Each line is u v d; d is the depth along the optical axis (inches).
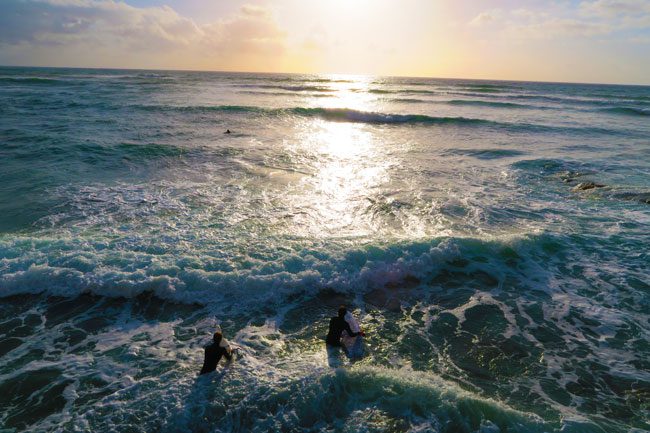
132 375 218.2
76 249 336.5
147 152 697.0
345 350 244.2
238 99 1588.3
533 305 299.7
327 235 396.5
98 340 249.3
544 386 218.5
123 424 184.9
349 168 655.8
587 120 1282.0
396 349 248.1
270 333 259.6
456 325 275.1
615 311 291.7
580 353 247.4
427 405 193.5
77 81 2356.1
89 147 698.8
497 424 183.6
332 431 181.9
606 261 361.7
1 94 1450.5
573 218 464.4
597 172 663.1
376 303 300.5
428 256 349.4
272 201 492.4
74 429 182.5
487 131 1047.0
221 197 500.4
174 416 188.4
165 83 2434.8
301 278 311.6
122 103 1283.2
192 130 920.9
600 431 182.2
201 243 360.2
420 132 1023.6
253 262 324.8
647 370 232.7
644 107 1744.6
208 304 288.7
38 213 429.4
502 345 254.4
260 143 819.4
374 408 193.8
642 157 772.6
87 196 486.6
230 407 193.8
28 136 754.8
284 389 204.4
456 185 581.0
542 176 641.6
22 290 293.4
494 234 415.8
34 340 247.6
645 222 450.0
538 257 368.5
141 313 277.7
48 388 208.2
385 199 513.0
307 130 1008.2
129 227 397.7
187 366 225.8
